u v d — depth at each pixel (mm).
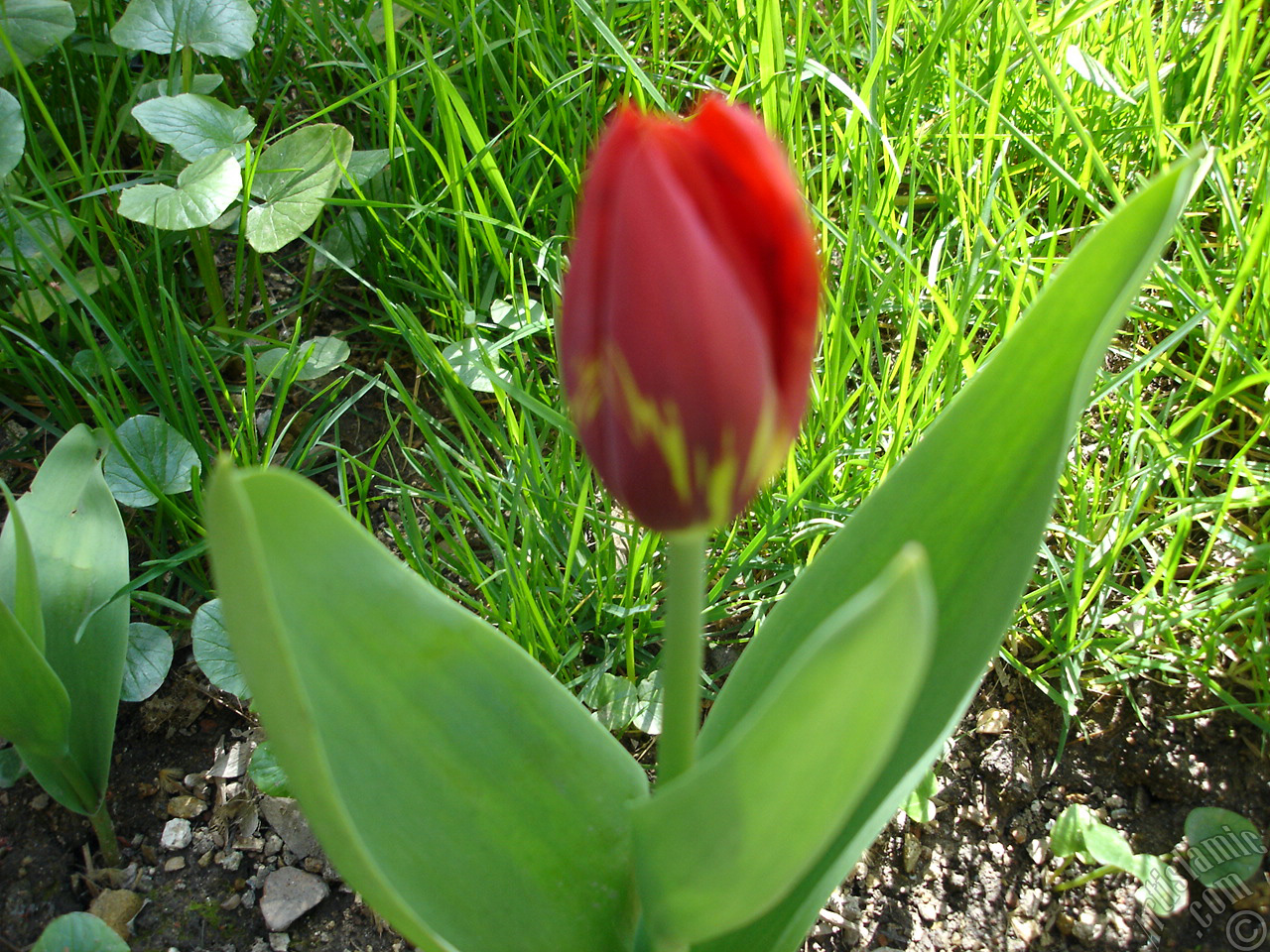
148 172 349
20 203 341
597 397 130
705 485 129
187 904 256
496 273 342
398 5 389
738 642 296
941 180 348
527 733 181
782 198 117
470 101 372
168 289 348
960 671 173
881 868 261
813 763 113
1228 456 312
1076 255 163
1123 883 254
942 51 369
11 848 260
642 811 142
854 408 326
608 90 376
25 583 230
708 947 188
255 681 128
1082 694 282
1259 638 269
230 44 352
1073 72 367
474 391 334
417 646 175
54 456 278
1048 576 292
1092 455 312
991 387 176
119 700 271
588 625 291
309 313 358
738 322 117
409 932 152
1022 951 250
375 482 324
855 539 186
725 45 397
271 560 166
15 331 302
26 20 340
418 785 174
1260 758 268
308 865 261
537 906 178
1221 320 275
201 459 309
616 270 116
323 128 332
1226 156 330
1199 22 399
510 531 281
